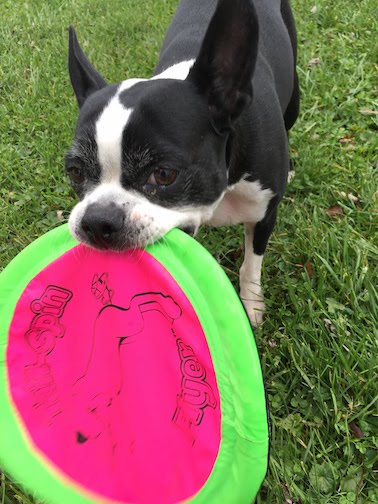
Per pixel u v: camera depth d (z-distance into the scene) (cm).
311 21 85
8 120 73
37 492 32
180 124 33
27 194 61
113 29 92
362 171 57
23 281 36
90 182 34
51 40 91
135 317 33
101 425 33
